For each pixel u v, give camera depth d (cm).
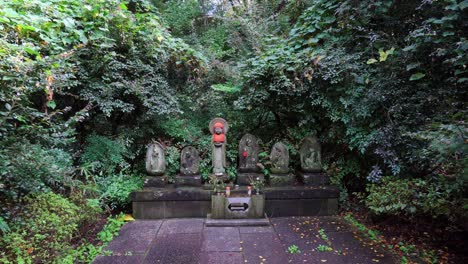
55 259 239
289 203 386
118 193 372
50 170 274
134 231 335
